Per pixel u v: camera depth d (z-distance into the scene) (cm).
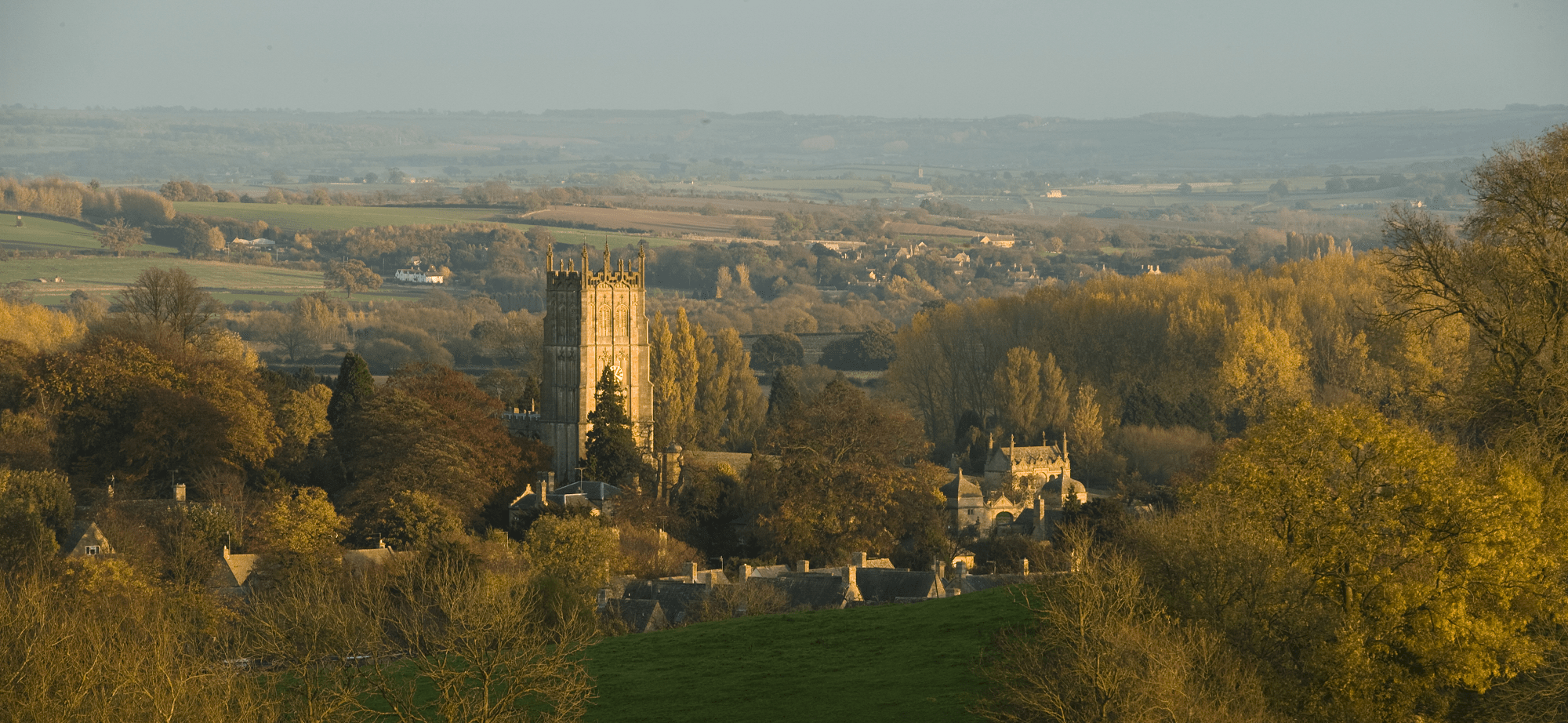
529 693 10788
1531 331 11150
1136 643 9062
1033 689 9569
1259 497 10388
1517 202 11412
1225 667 9344
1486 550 9831
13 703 9231
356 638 10706
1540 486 10244
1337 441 10481
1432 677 9806
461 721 9575
